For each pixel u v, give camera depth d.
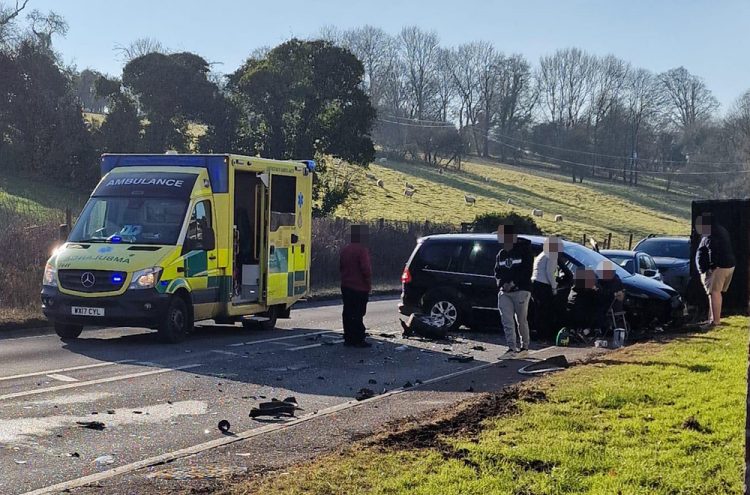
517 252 13.13
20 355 12.38
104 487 6.13
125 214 14.57
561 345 14.73
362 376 11.45
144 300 13.41
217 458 6.98
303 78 39.09
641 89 103.62
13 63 40.88
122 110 40.06
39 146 40.84
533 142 108.69
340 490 5.77
